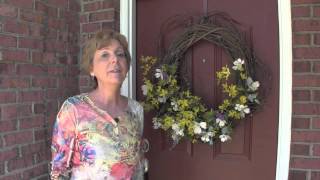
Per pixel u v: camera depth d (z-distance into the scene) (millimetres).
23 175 2285
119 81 1794
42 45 2400
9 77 2188
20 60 2254
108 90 1811
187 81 2498
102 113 1759
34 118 2350
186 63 2533
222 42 2391
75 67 2666
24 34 2279
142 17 2658
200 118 2352
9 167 2195
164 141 2645
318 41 2121
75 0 2648
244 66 2309
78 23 2678
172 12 2588
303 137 2158
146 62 2564
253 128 2443
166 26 2604
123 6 2604
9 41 2188
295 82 2166
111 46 1793
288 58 2199
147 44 2648
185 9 2555
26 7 2293
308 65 2141
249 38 2416
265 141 2420
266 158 2424
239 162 2490
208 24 2428
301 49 2150
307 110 2146
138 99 2660
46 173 2445
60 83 2541
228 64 2463
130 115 1871
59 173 1771
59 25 2527
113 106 1836
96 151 1710
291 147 2184
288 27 2191
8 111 2182
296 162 2176
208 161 2559
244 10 2428
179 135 2391
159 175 2660
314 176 2146
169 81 2398
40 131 2396
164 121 2420
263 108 2400
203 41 2504
